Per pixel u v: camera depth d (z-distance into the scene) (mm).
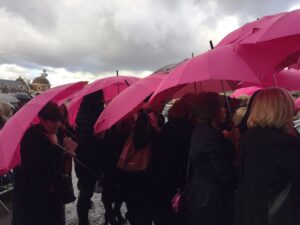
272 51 1896
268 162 1737
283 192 1715
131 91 2561
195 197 2133
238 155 1975
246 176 1797
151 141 2766
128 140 2797
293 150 1724
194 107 2227
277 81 2908
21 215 2473
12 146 2096
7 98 6586
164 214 2676
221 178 2041
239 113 2404
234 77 1770
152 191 2758
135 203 2863
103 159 3240
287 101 1808
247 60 1851
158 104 2836
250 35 1824
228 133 2334
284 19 1744
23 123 2184
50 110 2471
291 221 1688
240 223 1822
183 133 2549
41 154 2432
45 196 2471
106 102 4055
